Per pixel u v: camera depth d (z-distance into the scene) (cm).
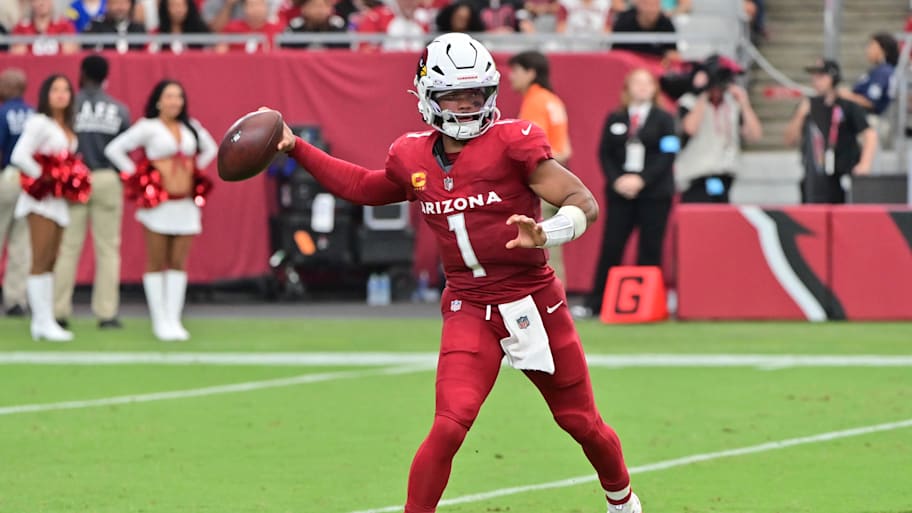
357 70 6225
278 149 2233
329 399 3906
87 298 6612
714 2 7606
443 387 2117
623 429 3456
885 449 3212
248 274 6316
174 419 3619
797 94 7531
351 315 5884
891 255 5550
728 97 5878
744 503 2700
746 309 5594
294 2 6975
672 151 5500
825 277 5569
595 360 4588
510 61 5122
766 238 5578
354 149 6247
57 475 2967
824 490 2811
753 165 7331
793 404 3797
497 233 2117
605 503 2697
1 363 4575
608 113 5866
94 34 6519
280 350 4853
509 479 2917
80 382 4212
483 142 2114
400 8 6738
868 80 6525
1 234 5700
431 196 2141
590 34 6606
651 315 5547
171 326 5128
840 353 4728
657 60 6406
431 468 2077
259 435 3403
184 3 6619
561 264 5584
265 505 2692
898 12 8300
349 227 6181
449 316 2177
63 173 4984
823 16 8294
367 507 2667
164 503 2712
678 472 2983
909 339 5059
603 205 6144
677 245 5619
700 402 3831
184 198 5025
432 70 2081
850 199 5947
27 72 6288
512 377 4278
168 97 4916
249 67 6256
